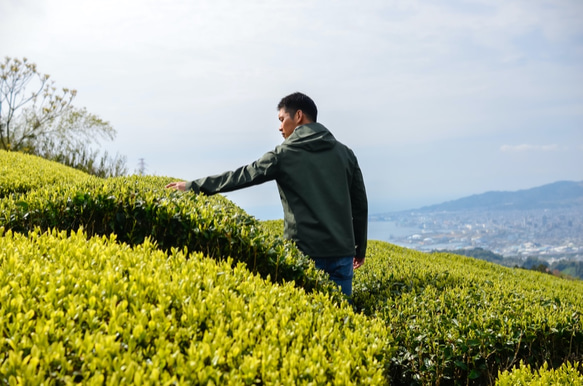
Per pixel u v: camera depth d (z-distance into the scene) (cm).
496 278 789
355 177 406
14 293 211
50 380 159
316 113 406
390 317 441
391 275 627
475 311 461
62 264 255
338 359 207
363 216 422
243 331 211
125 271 263
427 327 407
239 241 385
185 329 203
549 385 311
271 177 372
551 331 424
